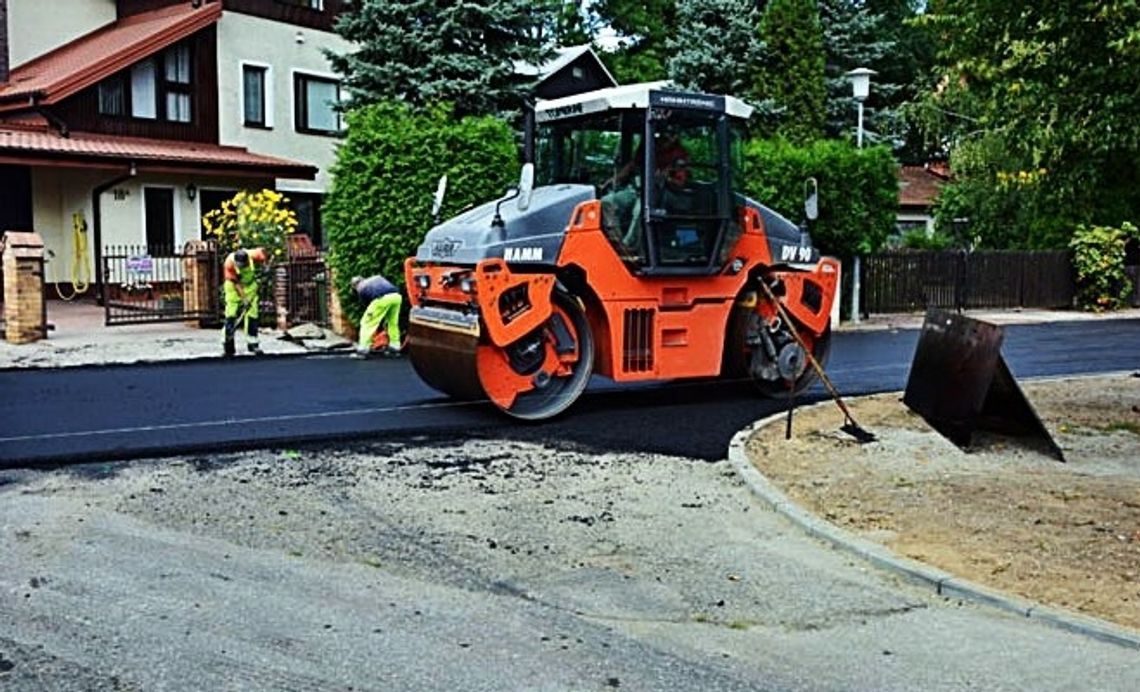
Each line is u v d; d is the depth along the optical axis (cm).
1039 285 2570
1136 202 1073
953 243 3089
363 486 756
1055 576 565
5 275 1556
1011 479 778
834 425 991
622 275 1068
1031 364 1528
